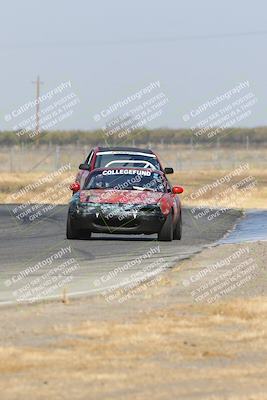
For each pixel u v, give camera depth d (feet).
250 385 87.04
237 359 97.60
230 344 103.81
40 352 98.78
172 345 102.89
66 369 92.48
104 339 105.09
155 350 100.58
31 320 115.55
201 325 112.88
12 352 98.48
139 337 105.91
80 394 83.46
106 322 113.91
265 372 92.12
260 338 106.52
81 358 96.73
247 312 119.03
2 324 112.98
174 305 125.90
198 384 87.20
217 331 109.81
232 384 87.30
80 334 107.24
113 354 98.63
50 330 109.29
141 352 99.66
